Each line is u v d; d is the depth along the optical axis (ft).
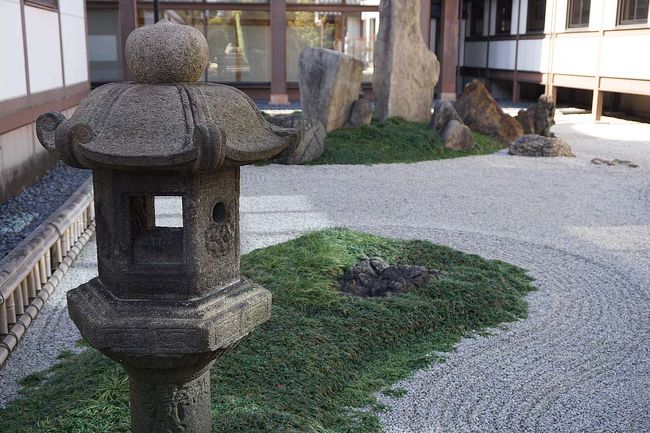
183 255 6.24
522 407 11.06
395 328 13.52
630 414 10.91
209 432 7.28
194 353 6.10
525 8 68.23
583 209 25.93
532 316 14.98
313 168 34.22
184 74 6.23
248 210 25.00
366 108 39.65
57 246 17.84
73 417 9.32
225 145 5.55
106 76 64.23
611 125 53.47
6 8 25.52
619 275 17.83
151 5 62.75
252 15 64.64
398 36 40.75
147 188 6.07
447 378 12.01
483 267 17.39
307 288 14.73
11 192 26.35
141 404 6.87
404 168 34.58
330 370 11.64
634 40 49.55
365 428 10.16
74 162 5.82
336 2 65.10
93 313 6.20
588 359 12.88
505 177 32.40
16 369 12.44
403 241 19.16
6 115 25.36
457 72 85.51
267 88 66.90
